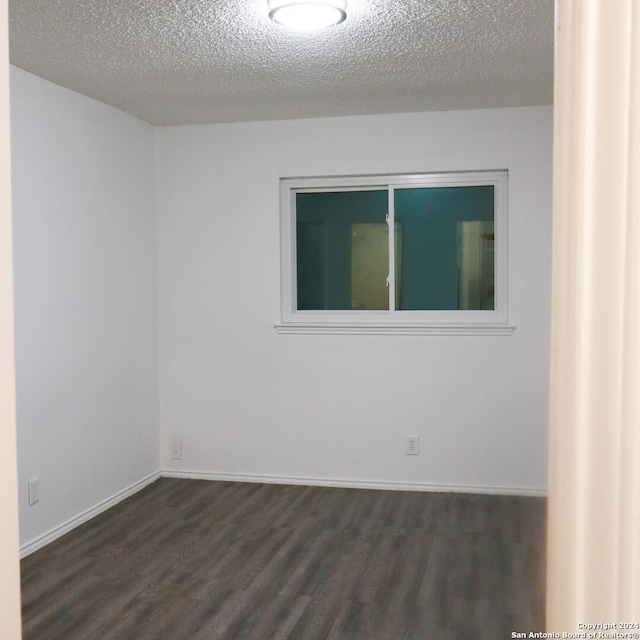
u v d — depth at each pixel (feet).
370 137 14.66
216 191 15.39
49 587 10.00
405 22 9.32
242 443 15.55
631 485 1.98
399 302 15.05
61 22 9.27
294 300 15.55
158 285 15.76
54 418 12.09
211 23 9.34
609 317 2.00
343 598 9.53
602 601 2.01
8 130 2.10
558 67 2.11
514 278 14.15
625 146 1.97
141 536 12.12
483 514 13.10
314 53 10.62
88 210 13.05
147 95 12.96
